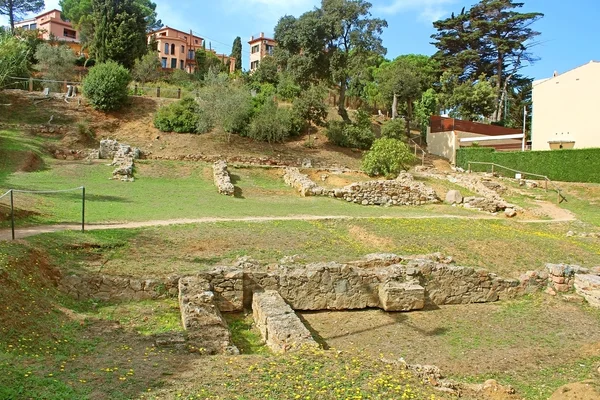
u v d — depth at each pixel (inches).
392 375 311.1
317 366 312.2
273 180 1274.6
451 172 1526.8
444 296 571.5
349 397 272.5
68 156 1274.6
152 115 1675.7
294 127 1749.5
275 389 276.4
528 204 1146.0
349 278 539.2
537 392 350.3
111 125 1572.3
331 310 534.3
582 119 1555.1
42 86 1838.1
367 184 1123.9
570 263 680.4
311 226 765.9
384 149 1368.1
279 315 431.2
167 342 365.1
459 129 1945.1
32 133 1382.9
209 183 1159.0
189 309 424.8
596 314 538.6
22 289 408.2
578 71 1565.0
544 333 480.1
